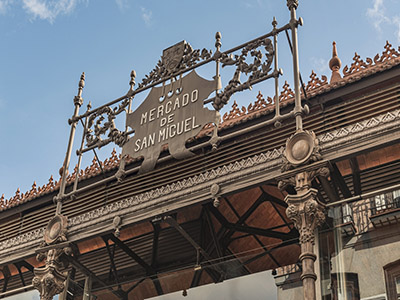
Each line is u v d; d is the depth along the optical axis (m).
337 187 13.46
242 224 17.11
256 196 16.41
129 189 16.34
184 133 14.54
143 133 15.15
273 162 13.12
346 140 12.55
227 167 13.59
